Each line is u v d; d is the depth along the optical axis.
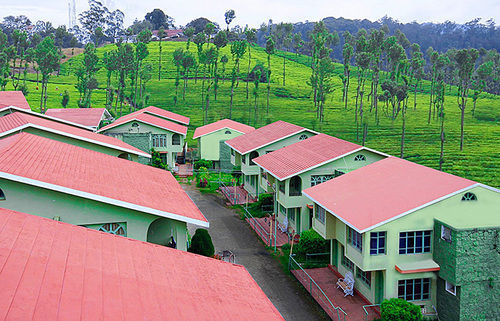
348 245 23.02
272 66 141.12
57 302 9.15
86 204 18.72
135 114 62.53
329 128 89.50
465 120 91.50
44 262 10.76
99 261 12.32
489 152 72.12
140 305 10.68
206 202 43.97
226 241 32.66
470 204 21.14
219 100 109.75
